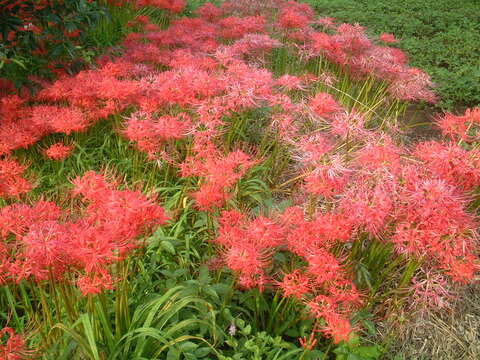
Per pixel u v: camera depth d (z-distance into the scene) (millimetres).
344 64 4980
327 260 2021
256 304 2432
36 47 4055
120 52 4871
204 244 2969
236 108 3307
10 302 2281
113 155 3787
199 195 2416
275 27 5961
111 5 5957
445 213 2066
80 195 2678
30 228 1729
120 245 1728
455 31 8180
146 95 3473
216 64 4008
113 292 2449
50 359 2027
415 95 4566
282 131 3471
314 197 2666
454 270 2195
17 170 2518
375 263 2775
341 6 9852
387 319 2717
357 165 2666
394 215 2236
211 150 2826
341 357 2367
